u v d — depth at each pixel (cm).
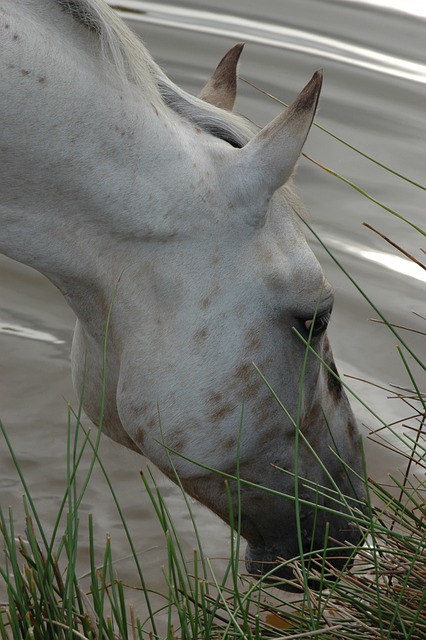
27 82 641
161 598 939
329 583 721
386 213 1469
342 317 1307
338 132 1648
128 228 688
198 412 721
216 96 779
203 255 699
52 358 1256
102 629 655
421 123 1670
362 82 1780
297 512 670
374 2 2070
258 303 711
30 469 1099
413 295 1334
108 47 666
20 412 1174
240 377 719
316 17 2014
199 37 1909
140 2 2044
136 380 717
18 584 651
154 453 738
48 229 682
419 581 711
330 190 1520
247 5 2058
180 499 1086
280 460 760
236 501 776
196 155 697
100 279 705
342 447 797
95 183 672
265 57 1844
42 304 1356
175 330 707
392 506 771
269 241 712
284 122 681
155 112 688
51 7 655
